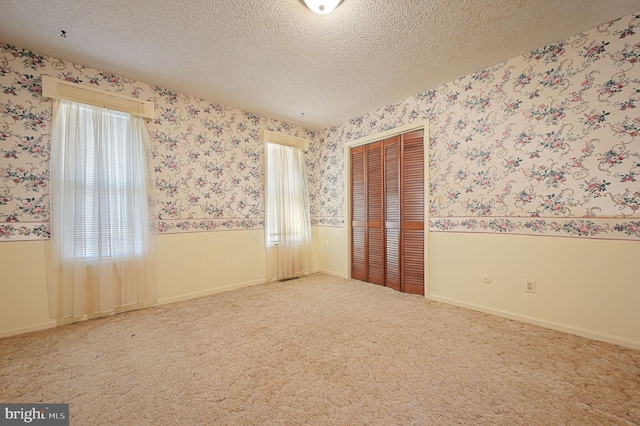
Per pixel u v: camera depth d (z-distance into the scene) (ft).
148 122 9.27
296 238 13.32
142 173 8.99
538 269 7.43
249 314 8.43
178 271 9.86
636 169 6.09
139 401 4.54
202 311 8.70
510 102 7.89
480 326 7.41
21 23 6.19
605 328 6.44
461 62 8.00
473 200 8.72
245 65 8.05
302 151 13.73
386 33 6.61
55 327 7.50
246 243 11.71
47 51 7.35
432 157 9.76
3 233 7.00
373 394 4.68
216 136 10.89
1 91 7.04
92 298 8.09
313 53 7.44
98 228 8.05
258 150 12.18
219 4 5.61
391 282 11.33
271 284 12.01
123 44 7.02
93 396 4.66
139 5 5.63
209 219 10.68
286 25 6.29
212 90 9.73
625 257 6.21
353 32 6.56
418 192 10.27
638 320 6.06
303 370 5.41
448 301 9.36
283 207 12.75
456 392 4.71
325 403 4.47
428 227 9.87
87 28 6.39
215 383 5.01
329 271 14.11
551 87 7.20
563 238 7.04
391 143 11.24
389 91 9.90
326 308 8.93
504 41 7.02
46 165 7.56
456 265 9.16
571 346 6.24
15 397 4.64
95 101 8.05
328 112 11.96
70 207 7.70
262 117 12.36
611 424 3.99
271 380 5.09
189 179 10.19
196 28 6.39
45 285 7.46
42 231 7.47
